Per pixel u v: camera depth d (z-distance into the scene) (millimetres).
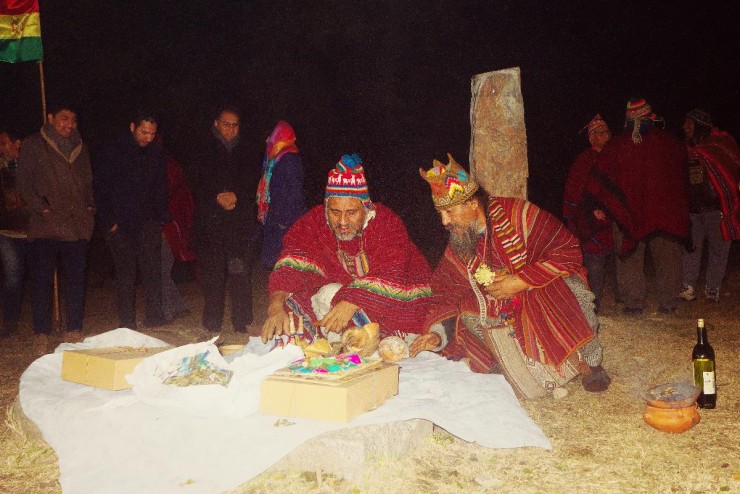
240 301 6457
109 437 3350
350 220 4273
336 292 4355
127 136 6230
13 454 3508
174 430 3260
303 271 4441
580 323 4102
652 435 3684
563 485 3115
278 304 4336
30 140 5980
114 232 6309
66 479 3143
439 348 4418
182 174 7426
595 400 4262
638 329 6168
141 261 6562
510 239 4105
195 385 3506
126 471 3146
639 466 3301
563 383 4238
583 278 4219
